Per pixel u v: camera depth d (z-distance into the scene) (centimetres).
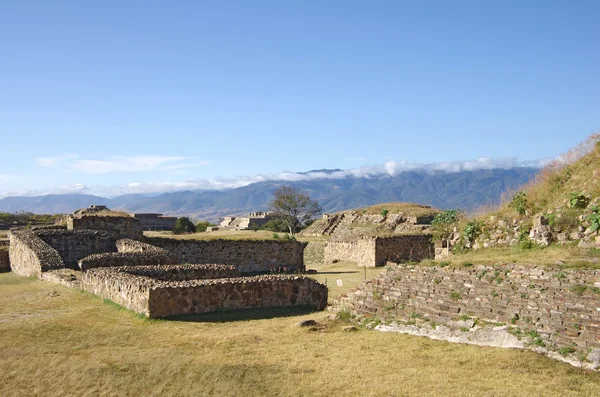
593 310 1185
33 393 1062
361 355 1312
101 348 1393
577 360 1116
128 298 1873
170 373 1183
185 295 1811
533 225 2016
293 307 2030
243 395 1059
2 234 5000
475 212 2545
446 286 1541
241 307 1934
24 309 1888
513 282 1405
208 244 3672
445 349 1302
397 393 1035
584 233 1831
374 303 1684
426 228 4969
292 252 3884
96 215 3575
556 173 2238
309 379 1146
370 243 3972
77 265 3244
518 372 1098
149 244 3309
